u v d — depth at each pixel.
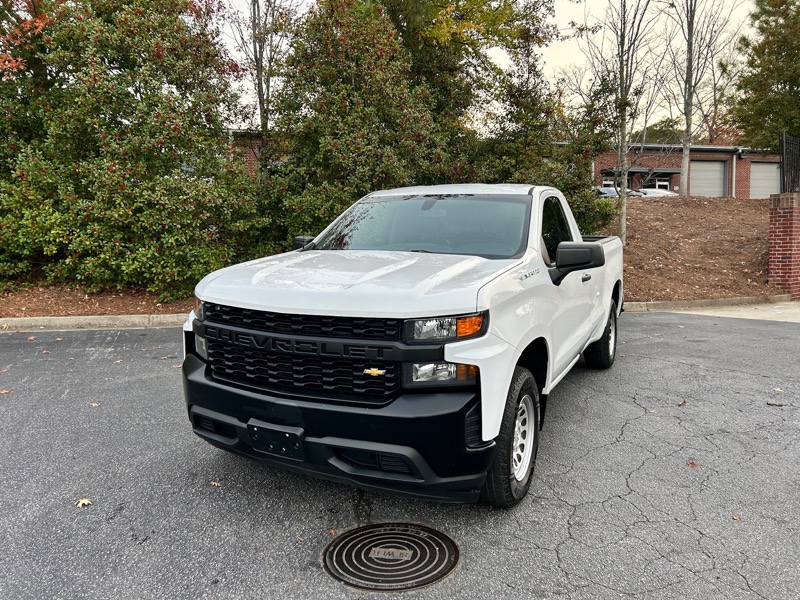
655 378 6.12
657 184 35.25
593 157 11.91
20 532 3.13
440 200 4.59
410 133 10.75
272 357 3.07
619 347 7.66
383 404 2.83
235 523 3.24
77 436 4.46
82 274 10.05
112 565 2.84
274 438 2.99
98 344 7.62
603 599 2.60
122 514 3.33
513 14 14.76
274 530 3.17
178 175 9.75
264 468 3.94
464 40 15.00
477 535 3.13
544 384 3.82
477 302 2.88
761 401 5.36
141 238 10.13
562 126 12.05
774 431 4.62
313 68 10.73
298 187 11.29
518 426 3.41
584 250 3.65
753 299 11.93
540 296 3.65
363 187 10.39
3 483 3.69
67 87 10.19
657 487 3.68
